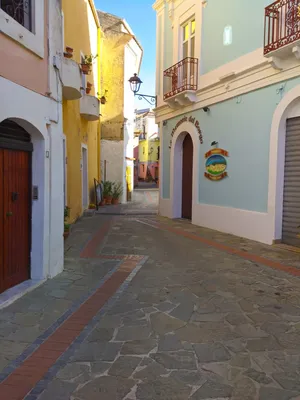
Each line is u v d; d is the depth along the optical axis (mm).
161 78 13523
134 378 2799
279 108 7465
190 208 12469
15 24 4160
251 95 8391
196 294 4699
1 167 4367
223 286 5027
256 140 8273
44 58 4965
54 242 5461
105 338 3477
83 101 12203
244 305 4309
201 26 10398
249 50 8438
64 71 7801
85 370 2916
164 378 2795
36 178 5051
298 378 2789
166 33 13000
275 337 3479
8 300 4281
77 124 11742
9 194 4566
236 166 9070
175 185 12891
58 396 2580
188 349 3250
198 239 8641
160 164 13938
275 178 7637
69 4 10023
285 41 6844
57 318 3938
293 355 3139
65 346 3314
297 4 6691
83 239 8672
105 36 18906
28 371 2896
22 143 4734
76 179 11844
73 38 10656
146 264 6281
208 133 10312
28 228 5086
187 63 11148
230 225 9320
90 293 4738
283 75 7293
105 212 14758
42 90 4938
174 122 12664
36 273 5164
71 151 10734
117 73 19250
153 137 50812
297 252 7047
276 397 2555
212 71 9930
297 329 3652
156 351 3219
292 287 4965
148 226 10906
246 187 8688
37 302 4391
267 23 7723
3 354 3162
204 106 10367
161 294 4711
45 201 5113
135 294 4711
